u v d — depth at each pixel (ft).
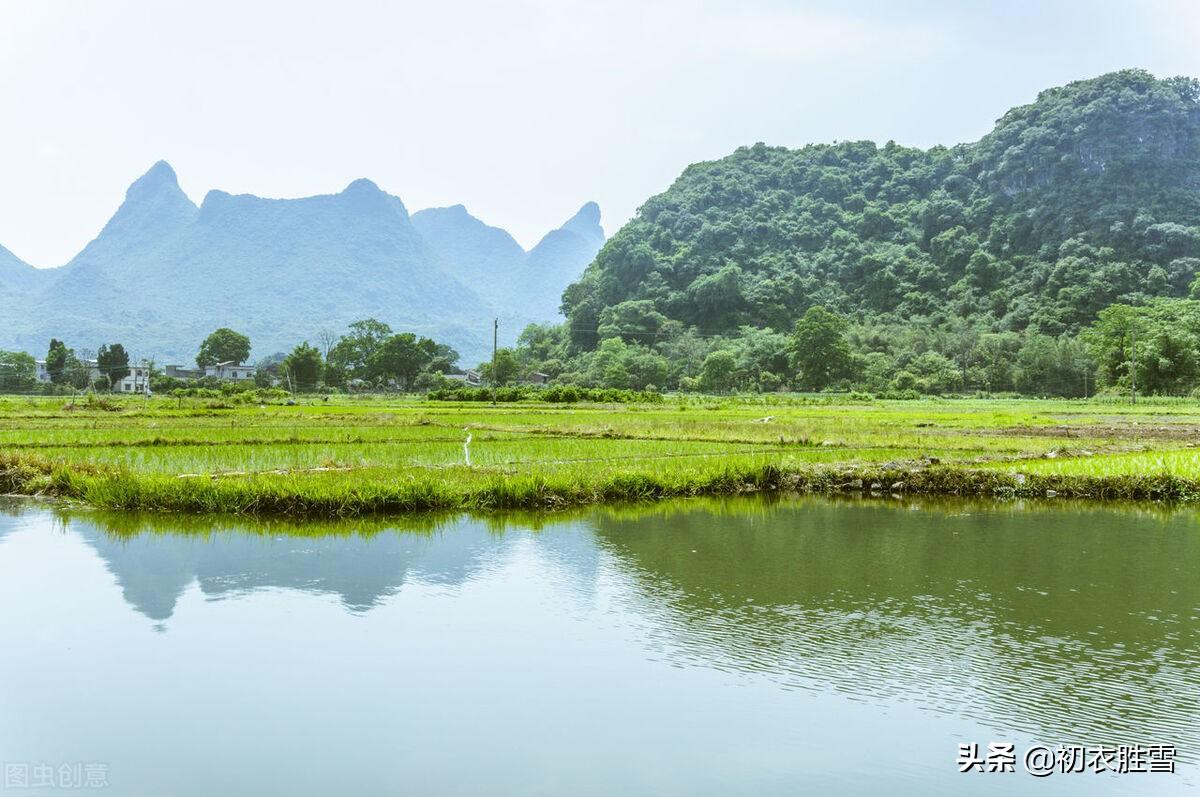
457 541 59.26
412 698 31.71
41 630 39.14
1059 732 28.86
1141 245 608.60
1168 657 35.88
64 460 90.68
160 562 52.13
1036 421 192.65
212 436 125.90
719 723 29.53
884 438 137.39
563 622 40.45
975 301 619.26
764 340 536.42
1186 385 357.61
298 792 25.00
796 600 44.47
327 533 61.98
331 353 552.82
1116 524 68.64
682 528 65.46
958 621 40.91
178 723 29.60
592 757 27.12
